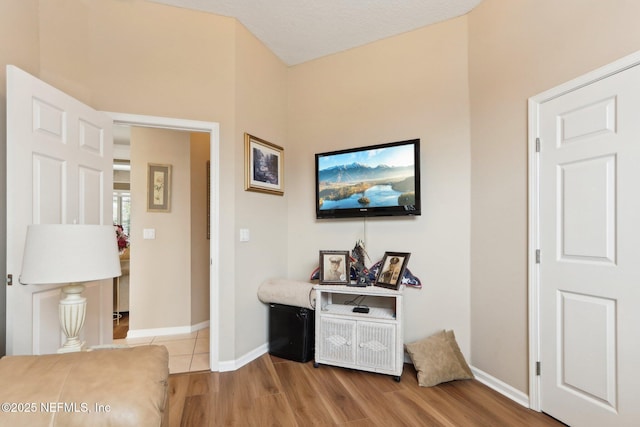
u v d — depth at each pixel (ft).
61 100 6.01
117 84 7.65
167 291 11.48
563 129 5.91
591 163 5.46
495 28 7.38
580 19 5.58
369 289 7.98
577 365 5.66
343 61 9.93
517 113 6.81
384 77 9.28
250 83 9.09
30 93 5.35
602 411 5.28
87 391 2.97
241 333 8.59
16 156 5.10
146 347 3.92
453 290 8.20
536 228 6.38
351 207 9.21
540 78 6.31
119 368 3.31
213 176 8.34
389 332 7.66
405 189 8.42
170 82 8.04
